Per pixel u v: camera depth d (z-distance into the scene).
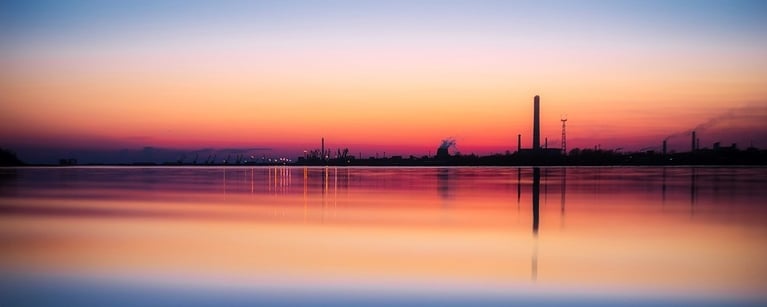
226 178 81.81
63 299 12.15
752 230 21.88
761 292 12.66
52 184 60.50
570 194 42.31
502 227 22.98
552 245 18.69
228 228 22.95
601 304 11.71
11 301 12.02
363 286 13.09
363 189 50.91
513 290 12.79
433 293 12.54
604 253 17.19
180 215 27.94
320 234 21.30
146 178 80.94
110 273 14.49
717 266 15.27
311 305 11.58
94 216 27.56
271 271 14.67
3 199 38.72
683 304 11.77
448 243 19.14
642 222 24.45
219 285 13.21
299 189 51.16
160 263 15.70
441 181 67.25
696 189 47.69
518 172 109.88
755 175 84.56
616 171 114.50
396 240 19.62
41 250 17.72
